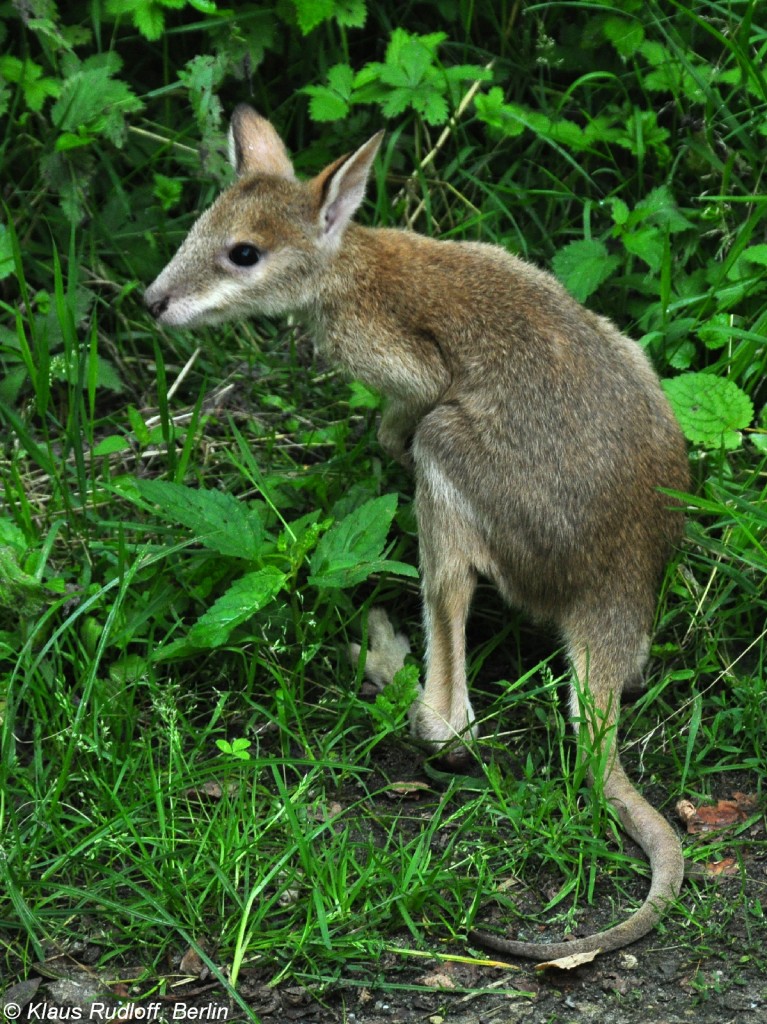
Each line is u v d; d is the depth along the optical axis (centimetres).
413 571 598
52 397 796
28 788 563
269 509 688
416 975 502
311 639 639
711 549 661
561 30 859
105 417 780
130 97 782
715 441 683
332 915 511
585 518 605
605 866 549
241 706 625
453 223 836
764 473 704
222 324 778
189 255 697
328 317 687
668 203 773
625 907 532
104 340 816
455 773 600
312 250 679
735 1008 482
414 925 518
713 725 608
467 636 684
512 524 612
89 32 827
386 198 823
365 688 648
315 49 861
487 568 621
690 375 693
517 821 556
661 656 647
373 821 571
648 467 624
